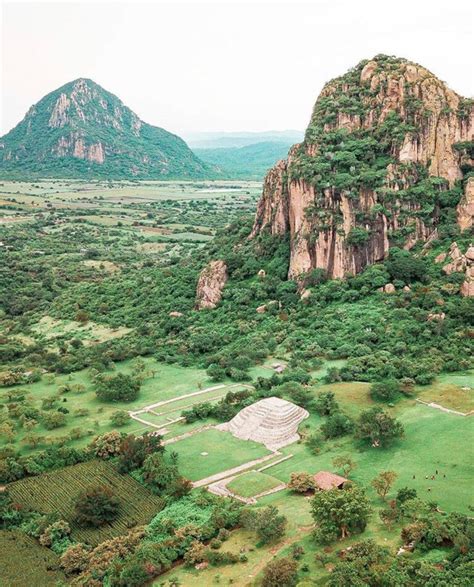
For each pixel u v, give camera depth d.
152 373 151.50
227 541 86.50
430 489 92.81
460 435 107.81
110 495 96.62
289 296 169.00
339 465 98.69
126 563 82.12
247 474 102.19
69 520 95.44
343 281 166.00
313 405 124.38
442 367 132.50
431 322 143.75
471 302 146.00
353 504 82.81
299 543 83.44
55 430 125.12
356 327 150.38
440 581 69.06
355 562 73.88
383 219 167.62
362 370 135.12
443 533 78.12
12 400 140.12
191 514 92.94
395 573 71.62
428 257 162.50
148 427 124.94
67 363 160.88
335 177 172.75
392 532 82.94
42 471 109.50
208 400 135.25
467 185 165.38
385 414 110.00
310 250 171.38
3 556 87.94
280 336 157.50
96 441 115.19
